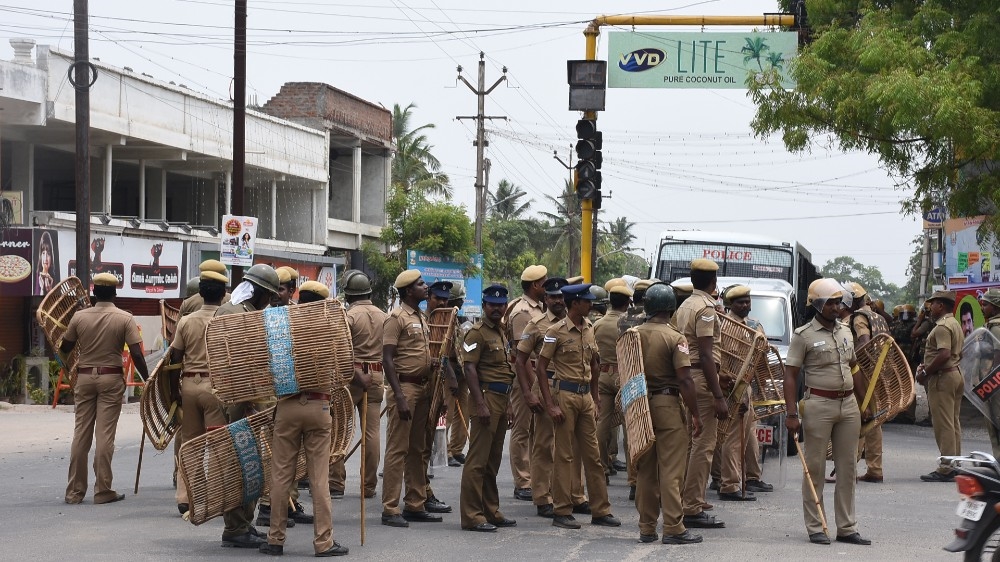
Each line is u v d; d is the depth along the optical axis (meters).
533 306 11.42
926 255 43.62
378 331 10.70
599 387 11.64
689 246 21.25
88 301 11.59
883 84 17.98
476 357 9.16
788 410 8.90
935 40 19.31
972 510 6.61
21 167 25.05
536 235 77.88
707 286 9.73
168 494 10.82
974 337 10.34
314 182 36.00
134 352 10.30
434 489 11.52
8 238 21.75
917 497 11.43
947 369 12.59
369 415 10.75
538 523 9.60
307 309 7.79
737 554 8.20
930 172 19.70
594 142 17.69
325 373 7.75
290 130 34.00
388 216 41.03
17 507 10.00
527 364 9.39
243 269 20.31
